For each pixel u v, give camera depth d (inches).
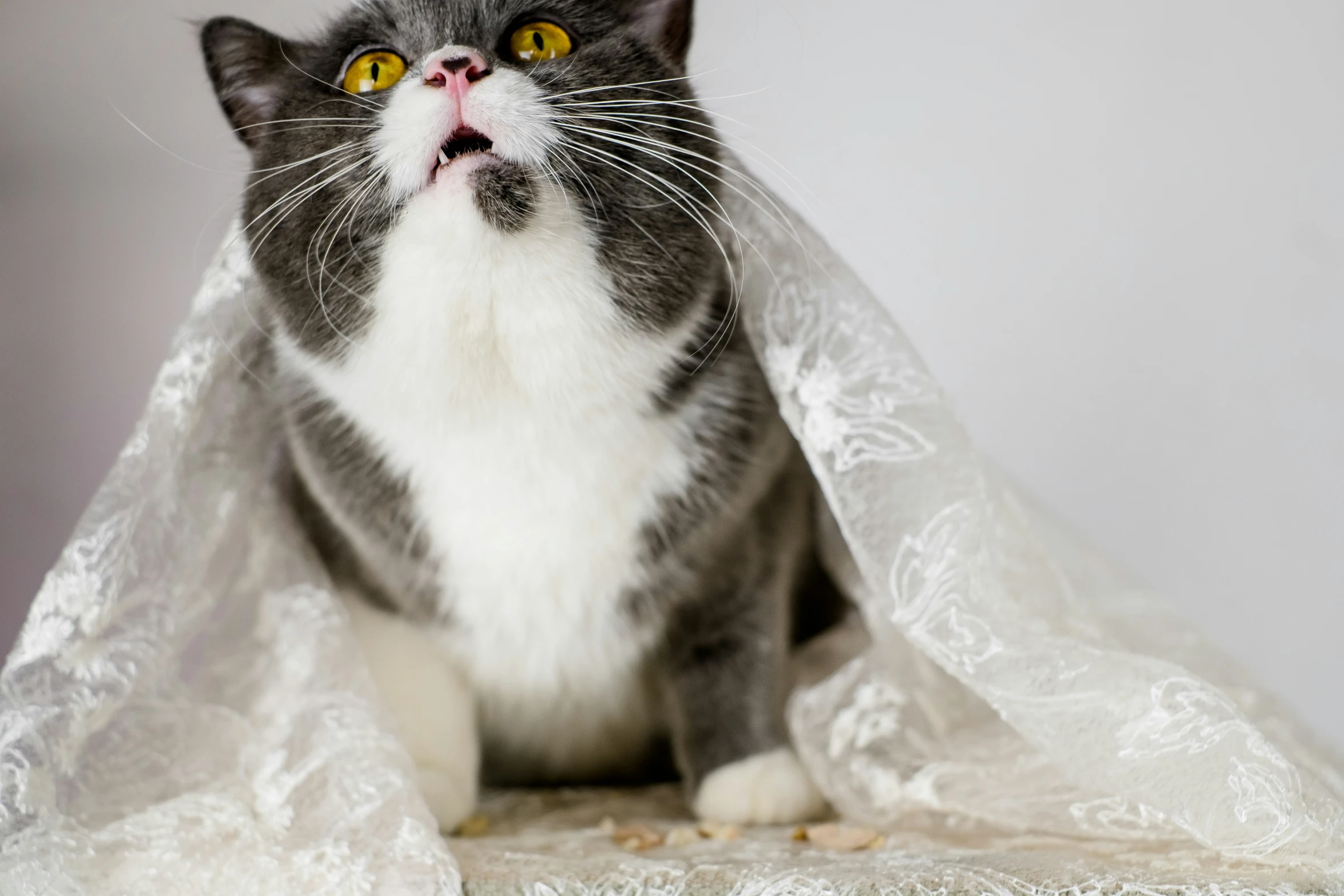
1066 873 37.1
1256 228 77.9
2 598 75.5
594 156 45.6
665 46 55.5
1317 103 77.0
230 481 49.1
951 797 43.3
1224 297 78.3
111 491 44.4
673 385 48.9
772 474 52.4
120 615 43.8
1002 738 46.2
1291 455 78.1
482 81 44.7
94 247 77.0
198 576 47.4
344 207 45.5
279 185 47.8
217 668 48.3
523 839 46.3
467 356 45.8
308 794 41.8
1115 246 79.0
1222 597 78.7
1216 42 77.7
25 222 76.9
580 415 47.3
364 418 48.7
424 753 49.9
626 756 58.8
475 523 48.3
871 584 44.2
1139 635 53.0
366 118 46.1
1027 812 41.8
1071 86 78.9
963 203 79.6
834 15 79.4
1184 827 37.7
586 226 45.3
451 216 43.5
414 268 44.5
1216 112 77.9
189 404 46.3
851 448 44.6
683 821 50.5
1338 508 77.8
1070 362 79.2
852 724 46.6
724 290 51.2
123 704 43.9
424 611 50.2
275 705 45.8
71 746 41.5
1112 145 78.7
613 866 39.7
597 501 48.2
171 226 77.1
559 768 58.9
